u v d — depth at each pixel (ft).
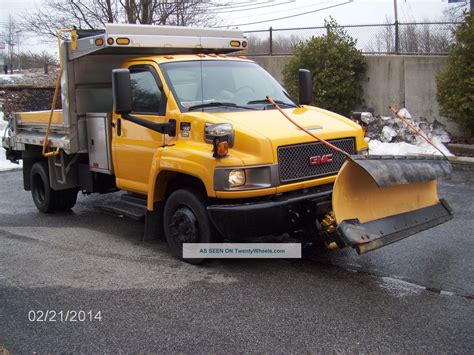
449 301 15.46
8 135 31.22
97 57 24.34
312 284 16.99
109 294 16.66
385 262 18.92
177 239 19.54
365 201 16.93
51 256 20.75
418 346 12.86
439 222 18.52
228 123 17.16
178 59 20.99
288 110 20.30
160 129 19.56
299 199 17.42
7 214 28.63
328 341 13.23
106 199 32.19
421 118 46.91
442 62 45.03
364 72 49.70
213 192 17.21
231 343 13.30
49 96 64.95
